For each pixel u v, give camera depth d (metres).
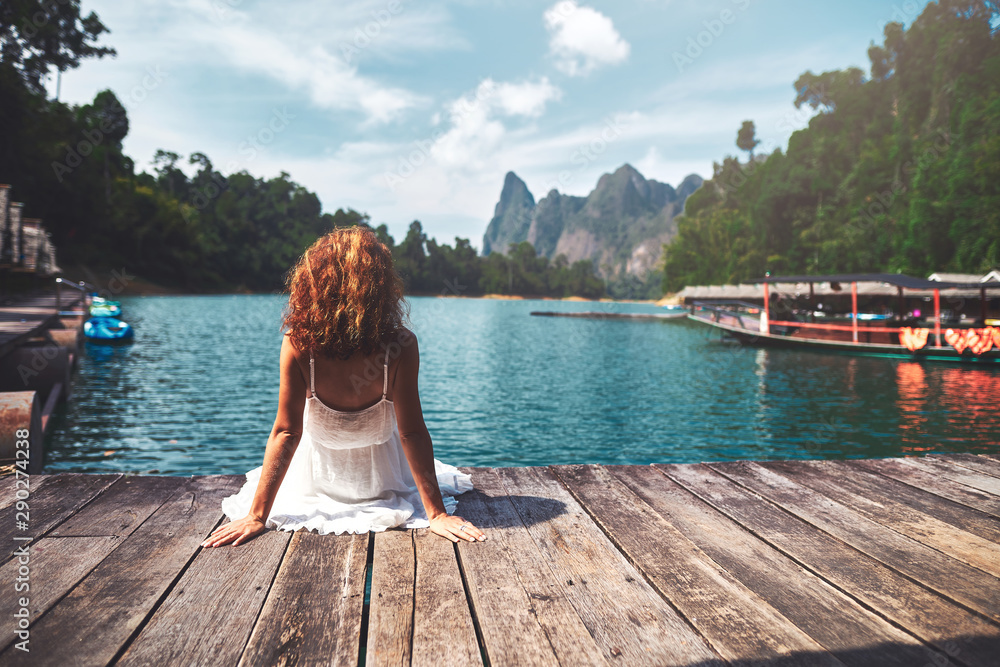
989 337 18.47
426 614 1.81
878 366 18.52
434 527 2.46
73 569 2.04
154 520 2.50
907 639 1.72
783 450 8.09
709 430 9.42
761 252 67.94
